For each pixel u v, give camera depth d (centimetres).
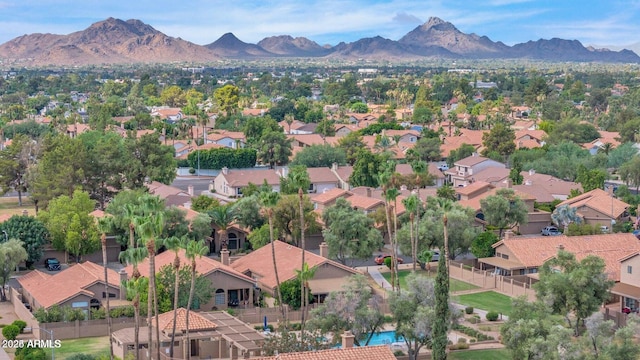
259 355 8231
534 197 15725
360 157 18638
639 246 12144
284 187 16625
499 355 8756
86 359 8181
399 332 8500
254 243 13288
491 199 14300
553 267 10275
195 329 8869
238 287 10575
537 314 8194
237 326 9162
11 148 17950
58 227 13112
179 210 13262
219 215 13800
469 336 9450
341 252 12481
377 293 10719
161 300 9794
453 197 16325
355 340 8606
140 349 8669
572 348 7306
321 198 15938
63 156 16688
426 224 12619
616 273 10919
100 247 13175
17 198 19025
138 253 7994
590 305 8888
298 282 10344
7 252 11119
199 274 10162
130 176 17238
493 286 11650
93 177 16938
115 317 9575
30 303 10656
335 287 10531
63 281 10481
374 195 16438
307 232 13650
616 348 7269
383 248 13875
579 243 12212
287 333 8431
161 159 17788
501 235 14362
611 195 15912
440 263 7962
